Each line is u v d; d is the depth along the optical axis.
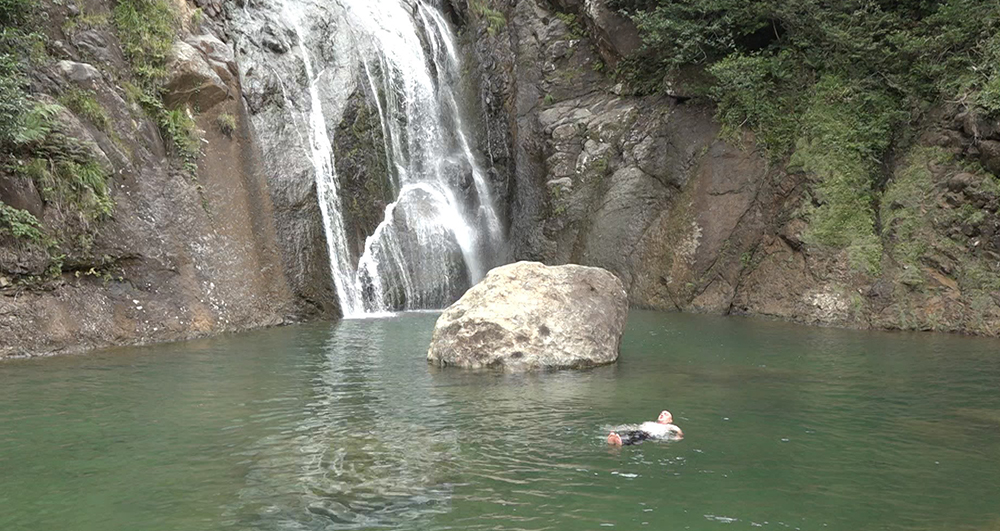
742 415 9.08
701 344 14.82
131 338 14.27
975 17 18.31
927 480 6.77
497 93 27.16
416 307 22.53
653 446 7.76
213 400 9.74
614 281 13.32
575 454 7.47
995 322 16.05
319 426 8.47
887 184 19.05
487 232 25.92
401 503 6.12
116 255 14.55
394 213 22.94
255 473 6.85
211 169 17.41
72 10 15.81
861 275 18.27
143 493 6.35
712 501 6.23
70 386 10.54
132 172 15.52
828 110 20.28
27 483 6.60
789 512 6.00
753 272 20.44
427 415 9.00
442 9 28.50
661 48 24.36
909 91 19.27
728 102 22.19
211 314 15.97
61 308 13.50
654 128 23.91
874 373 11.75
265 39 20.69
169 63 17.12
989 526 5.74
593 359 12.38
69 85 14.90
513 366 11.94
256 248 17.73
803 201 19.77
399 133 24.17
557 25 27.58
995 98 16.77
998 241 16.58
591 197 24.33
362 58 23.36
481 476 6.79
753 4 21.61
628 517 5.87
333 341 15.06
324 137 21.33
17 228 12.76
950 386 10.80
